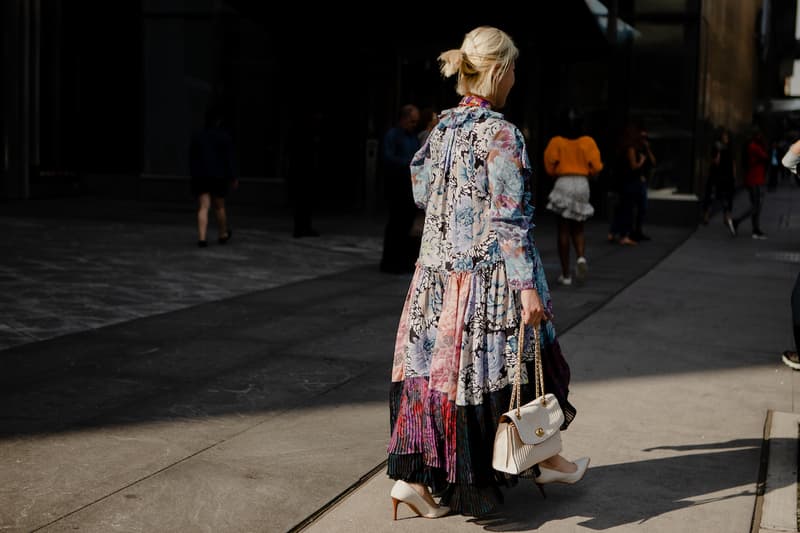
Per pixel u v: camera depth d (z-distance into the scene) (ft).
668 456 13.55
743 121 93.35
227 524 10.85
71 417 14.94
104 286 27.37
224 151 37.60
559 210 29.30
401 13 54.24
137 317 23.09
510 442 10.36
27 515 11.00
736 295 28.63
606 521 11.17
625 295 28.09
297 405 15.88
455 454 10.64
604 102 54.29
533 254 10.57
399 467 10.91
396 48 56.90
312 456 13.28
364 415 15.34
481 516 11.27
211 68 59.36
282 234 43.04
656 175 53.16
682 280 31.65
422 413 10.80
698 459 13.42
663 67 52.95
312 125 41.68
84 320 22.53
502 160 10.27
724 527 11.02
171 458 13.08
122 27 60.13
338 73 57.57
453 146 10.71
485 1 51.44
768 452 13.69
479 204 10.61
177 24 59.67
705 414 15.74
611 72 53.88
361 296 26.96
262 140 59.16
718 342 21.66
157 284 28.12
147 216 49.21
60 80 59.98
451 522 11.08
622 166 42.65
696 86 52.47
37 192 58.08
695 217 52.60
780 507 11.59
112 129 61.11
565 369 11.48
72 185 60.95
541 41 54.85
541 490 11.79
